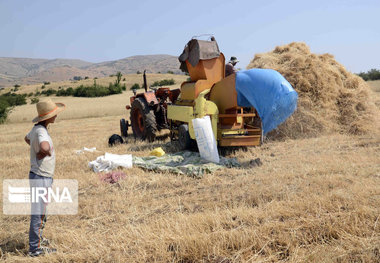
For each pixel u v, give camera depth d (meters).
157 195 4.93
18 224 4.27
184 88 8.32
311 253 2.82
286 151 7.21
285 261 2.82
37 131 3.37
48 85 103.94
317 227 3.26
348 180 4.68
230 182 5.23
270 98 6.21
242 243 3.10
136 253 3.16
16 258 3.32
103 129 14.71
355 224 3.20
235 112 7.08
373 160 5.67
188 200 4.55
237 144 6.99
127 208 4.44
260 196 4.33
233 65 8.76
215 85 7.40
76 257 3.18
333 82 9.59
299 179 4.84
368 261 2.68
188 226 3.51
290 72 9.51
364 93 9.69
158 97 10.31
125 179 5.82
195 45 7.64
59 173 6.58
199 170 5.95
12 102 45.03
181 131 7.83
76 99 49.09
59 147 10.16
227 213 3.78
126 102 36.50
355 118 9.24
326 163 5.71
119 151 8.54
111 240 3.46
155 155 7.59
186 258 3.01
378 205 3.60
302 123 8.88
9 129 17.86
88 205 4.64
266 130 6.52
